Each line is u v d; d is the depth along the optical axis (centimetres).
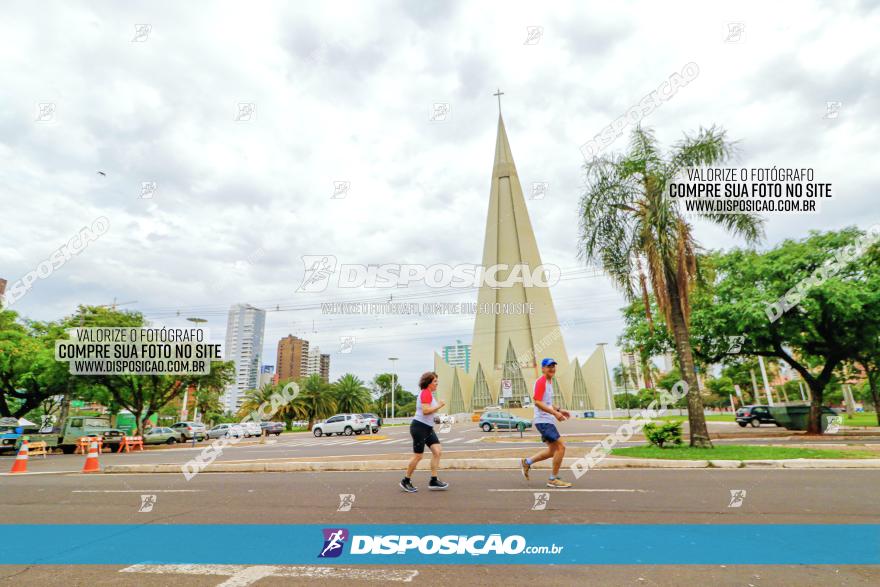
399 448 1850
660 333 2011
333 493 710
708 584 341
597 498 626
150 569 394
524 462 759
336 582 358
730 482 744
